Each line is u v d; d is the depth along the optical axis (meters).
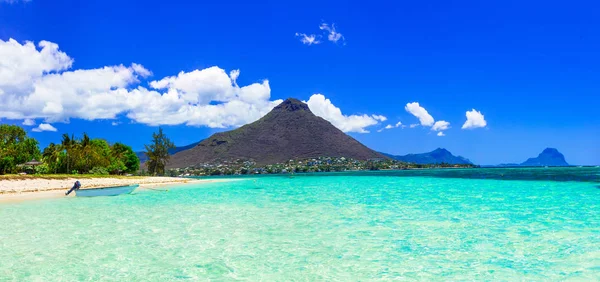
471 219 17.48
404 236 13.89
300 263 10.65
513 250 11.79
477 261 10.69
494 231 14.64
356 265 10.45
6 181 45.09
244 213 20.25
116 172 90.50
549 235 13.81
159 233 14.69
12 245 12.73
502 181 51.97
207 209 22.28
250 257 11.27
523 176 70.75
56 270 10.03
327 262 10.74
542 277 9.33
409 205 23.31
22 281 9.20
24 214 20.38
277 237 13.89
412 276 9.52
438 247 12.27
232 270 10.08
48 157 79.88
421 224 16.28
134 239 13.62
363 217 18.41
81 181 48.94
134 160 100.44
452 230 14.91
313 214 19.62
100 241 13.32
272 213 20.17
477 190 35.56
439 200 26.27
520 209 20.83
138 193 36.62
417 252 11.67
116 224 16.83
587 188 36.47
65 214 20.30
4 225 16.69
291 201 26.77
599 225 15.66
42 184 42.16
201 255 11.48
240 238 13.75
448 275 9.55
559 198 26.72
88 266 10.39
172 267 10.32
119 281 9.21
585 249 11.77
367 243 12.87
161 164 102.00
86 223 17.14
